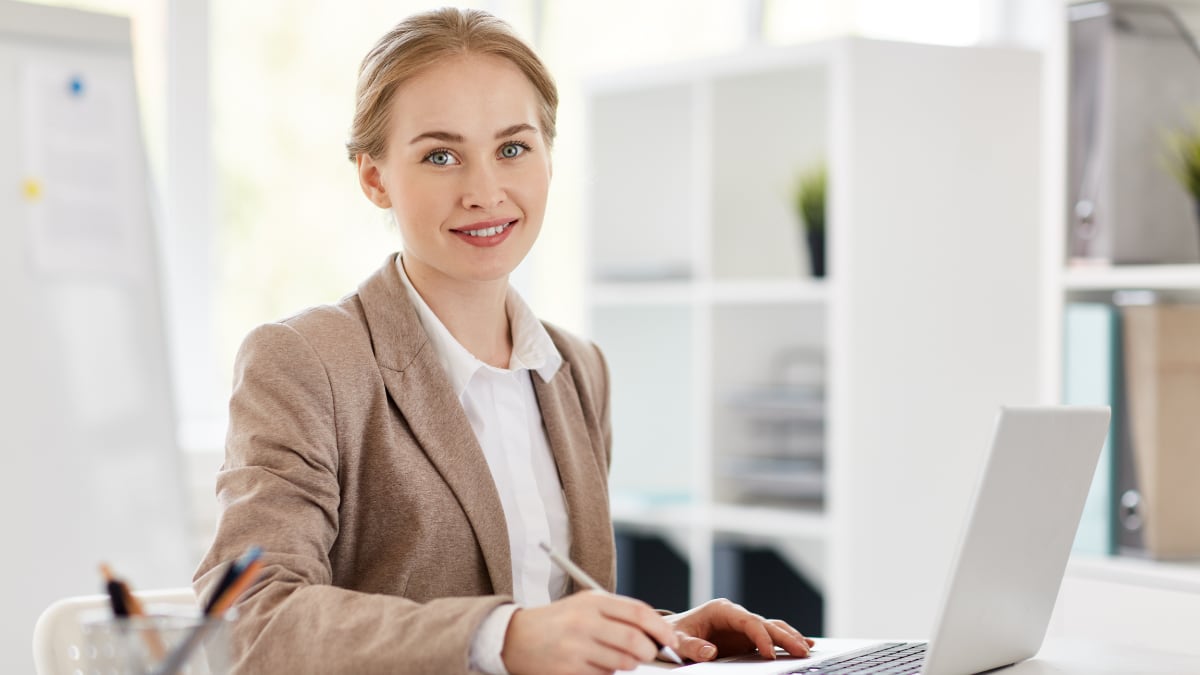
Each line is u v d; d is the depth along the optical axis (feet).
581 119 13.66
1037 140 11.28
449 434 4.93
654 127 13.01
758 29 13.85
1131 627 8.22
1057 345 8.80
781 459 11.80
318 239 12.46
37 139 9.18
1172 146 8.75
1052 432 4.10
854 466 10.66
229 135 12.01
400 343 4.98
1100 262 8.64
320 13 12.34
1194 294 8.65
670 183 13.04
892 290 10.78
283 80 12.21
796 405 11.60
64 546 9.04
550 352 5.46
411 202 4.98
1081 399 8.69
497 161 5.00
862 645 4.96
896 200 10.78
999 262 11.18
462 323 5.26
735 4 14.01
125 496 9.33
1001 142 11.16
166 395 9.59
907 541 10.89
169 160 11.68
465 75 4.91
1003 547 4.09
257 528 4.28
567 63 13.88
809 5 13.94
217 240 12.00
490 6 13.44
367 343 4.91
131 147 9.62
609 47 14.08
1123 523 8.49
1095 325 8.63
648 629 3.73
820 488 11.37
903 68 10.80
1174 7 8.77
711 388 12.04
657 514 12.23
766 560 11.89
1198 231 8.80
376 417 4.84
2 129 9.05
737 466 11.94
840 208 10.64
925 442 10.93
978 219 11.09
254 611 4.04
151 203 9.79
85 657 3.03
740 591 11.84
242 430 4.55
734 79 12.09
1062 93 8.79
